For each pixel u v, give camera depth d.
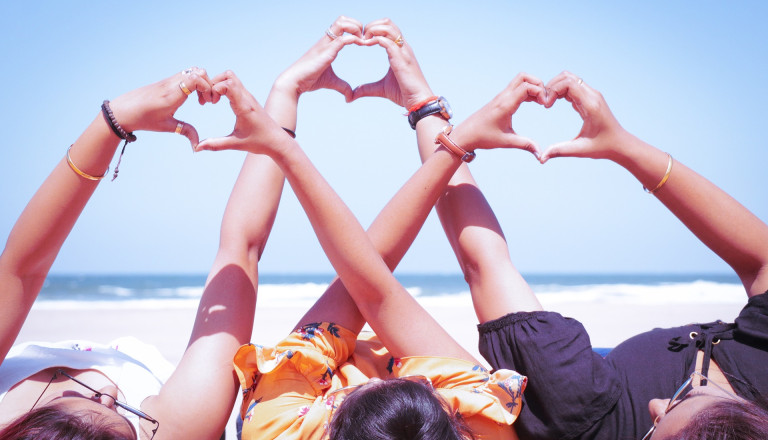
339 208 1.93
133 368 2.10
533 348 1.98
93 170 1.86
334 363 2.04
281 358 1.94
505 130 2.15
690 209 2.12
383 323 1.99
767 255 2.09
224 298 2.11
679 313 15.27
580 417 1.91
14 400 1.89
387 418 1.38
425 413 1.40
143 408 1.89
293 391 1.94
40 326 12.17
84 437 1.35
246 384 1.97
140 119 1.82
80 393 1.80
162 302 27.89
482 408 1.82
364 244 1.94
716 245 2.14
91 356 2.06
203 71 1.80
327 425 1.77
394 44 2.71
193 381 1.91
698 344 2.00
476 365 2.00
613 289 38.09
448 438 1.38
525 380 1.91
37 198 1.87
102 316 15.64
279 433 1.86
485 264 2.26
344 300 2.17
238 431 2.40
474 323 11.58
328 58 2.69
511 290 2.20
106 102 1.82
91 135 1.82
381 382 1.50
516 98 2.09
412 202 2.22
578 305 20.52
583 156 2.14
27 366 1.97
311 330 2.04
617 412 1.91
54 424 1.37
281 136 1.88
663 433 1.48
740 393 1.84
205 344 2.00
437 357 1.96
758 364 1.89
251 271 2.24
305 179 1.89
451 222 2.40
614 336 9.38
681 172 2.10
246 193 2.34
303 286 38.31
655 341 2.07
